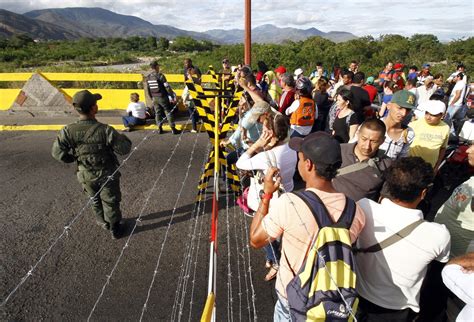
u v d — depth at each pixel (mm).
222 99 4227
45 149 7090
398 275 1760
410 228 1723
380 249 1771
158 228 4258
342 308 1476
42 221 4418
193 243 3953
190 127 8562
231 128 4344
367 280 1852
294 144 2309
